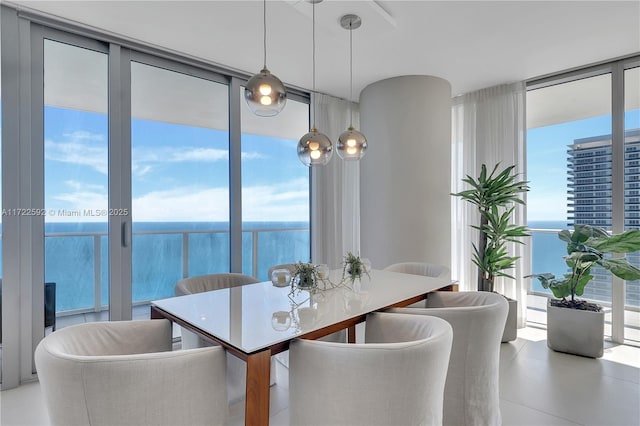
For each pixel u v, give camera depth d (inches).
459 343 68.5
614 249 116.0
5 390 100.3
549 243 170.9
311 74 149.3
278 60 135.3
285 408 90.7
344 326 65.7
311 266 87.0
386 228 155.6
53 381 44.6
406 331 64.5
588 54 130.1
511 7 99.9
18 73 102.6
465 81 156.6
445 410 69.8
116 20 107.1
